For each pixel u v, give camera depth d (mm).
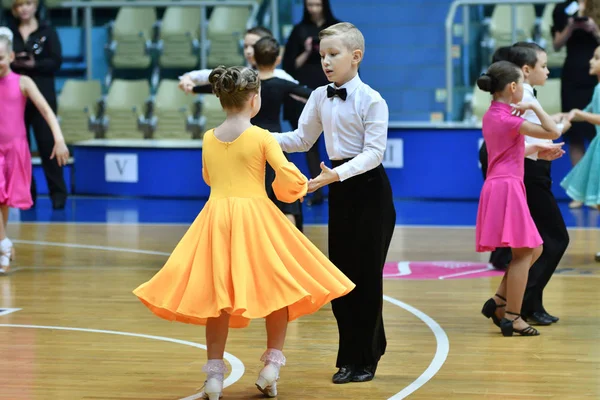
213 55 24500
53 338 9969
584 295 12109
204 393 7738
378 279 8242
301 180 7711
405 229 18359
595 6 16328
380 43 24047
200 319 7832
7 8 24703
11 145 13562
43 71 20609
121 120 24547
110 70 24969
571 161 20906
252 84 7848
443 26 24047
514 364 8844
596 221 18672
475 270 14070
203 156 8016
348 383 8242
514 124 9742
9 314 11195
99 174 23734
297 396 7859
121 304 11766
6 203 13547
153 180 23344
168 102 24328
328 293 7512
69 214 20625
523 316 10562
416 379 8352
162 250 15977
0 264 13867
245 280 7383
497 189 9891
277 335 7836
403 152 22484
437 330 10320
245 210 7676
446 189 22344
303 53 20234
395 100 23500
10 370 8695
